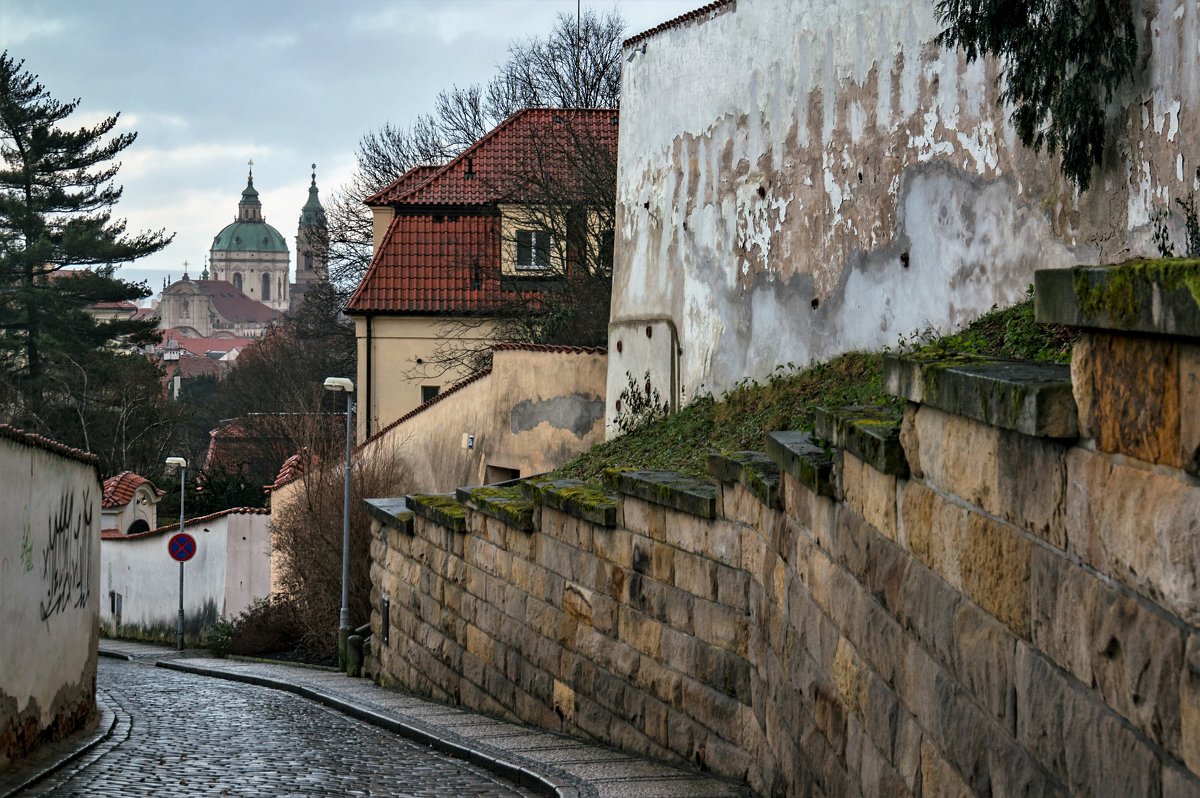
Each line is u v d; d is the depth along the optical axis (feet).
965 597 17.67
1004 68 39.42
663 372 67.15
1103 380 13.32
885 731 21.50
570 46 179.52
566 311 111.45
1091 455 13.75
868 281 50.42
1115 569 13.07
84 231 226.17
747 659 32.01
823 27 53.16
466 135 189.67
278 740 50.67
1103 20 34.32
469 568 56.13
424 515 63.41
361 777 39.81
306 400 184.96
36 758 44.70
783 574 28.81
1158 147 33.17
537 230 122.52
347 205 198.49
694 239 64.23
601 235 111.86
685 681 35.45
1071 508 14.11
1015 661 15.78
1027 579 15.38
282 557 112.06
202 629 135.44
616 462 60.85
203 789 37.32
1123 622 12.78
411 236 131.75
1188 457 11.71
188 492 178.29
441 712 55.77
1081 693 13.94
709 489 35.12
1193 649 11.43
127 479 169.89
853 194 51.24
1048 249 39.70
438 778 39.32
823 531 25.57
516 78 183.93
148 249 232.53
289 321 246.68
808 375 53.26
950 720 18.21
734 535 32.45
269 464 211.00
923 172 46.80
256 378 252.21
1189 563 11.55
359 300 128.57
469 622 56.08
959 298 44.75
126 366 231.09
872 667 22.34
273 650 108.17
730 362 60.85
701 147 63.46
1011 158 41.75
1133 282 12.31
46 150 227.40
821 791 25.67
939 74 45.80
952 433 18.03
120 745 49.44
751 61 58.85
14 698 43.70
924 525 19.39
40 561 47.78
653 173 68.59
